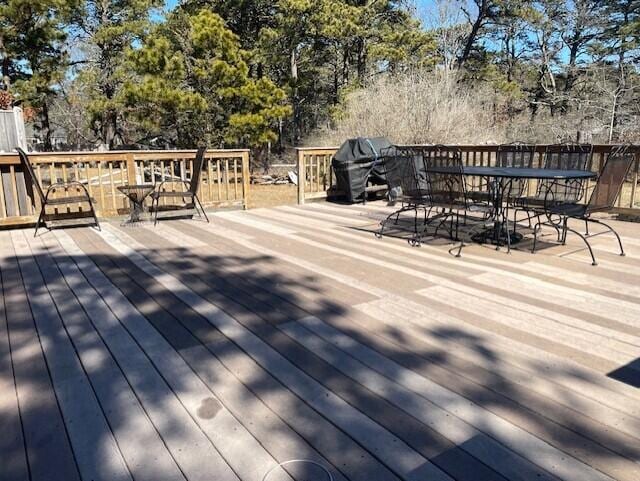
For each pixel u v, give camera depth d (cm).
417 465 155
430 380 206
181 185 928
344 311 284
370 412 184
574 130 1554
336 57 1903
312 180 782
